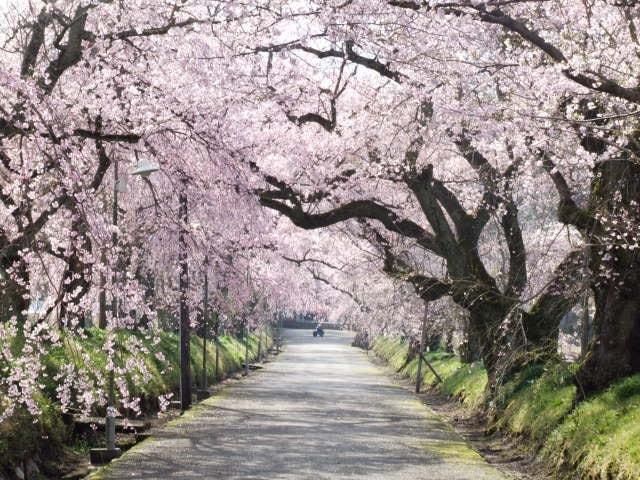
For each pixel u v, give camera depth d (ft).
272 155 75.87
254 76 56.39
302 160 76.18
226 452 53.06
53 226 44.32
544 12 50.78
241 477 44.11
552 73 47.34
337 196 81.82
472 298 74.28
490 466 50.08
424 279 82.23
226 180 52.31
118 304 42.09
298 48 55.98
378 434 64.75
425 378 127.65
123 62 48.88
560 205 55.62
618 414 45.14
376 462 50.42
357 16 48.88
